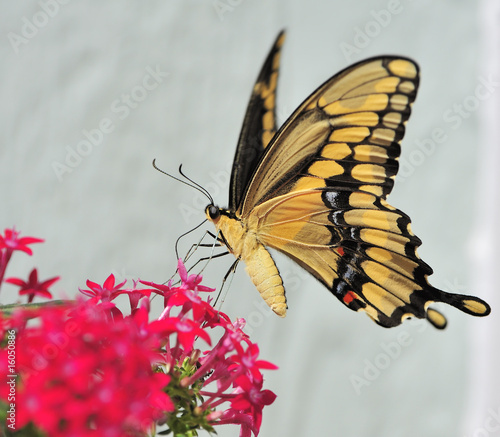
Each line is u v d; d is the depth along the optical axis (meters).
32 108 0.73
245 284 0.75
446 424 0.76
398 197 0.76
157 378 0.56
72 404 0.50
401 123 0.63
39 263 0.73
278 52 0.64
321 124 0.63
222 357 0.58
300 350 0.75
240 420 0.58
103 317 0.58
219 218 0.63
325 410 0.75
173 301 0.59
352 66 0.63
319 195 0.64
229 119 0.75
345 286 0.65
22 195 0.73
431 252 0.76
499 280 0.75
